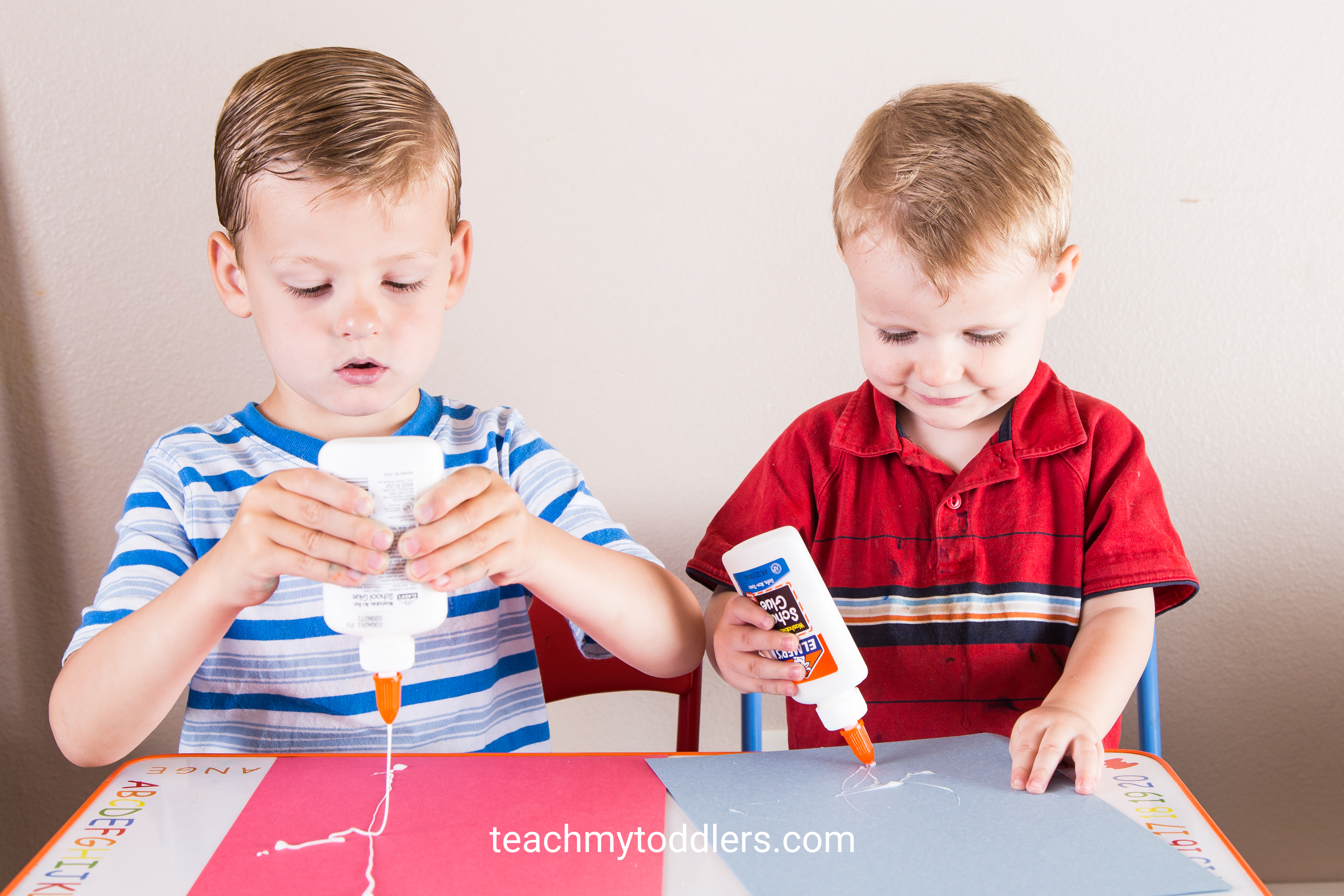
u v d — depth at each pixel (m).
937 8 1.01
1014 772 0.59
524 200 1.05
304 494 0.55
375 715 0.79
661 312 1.07
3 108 1.01
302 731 0.78
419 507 0.54
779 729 1.14
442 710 0.80
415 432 0.84
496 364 1.08
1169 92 1.01
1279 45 1.00
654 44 1.02
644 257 1.06
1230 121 1.01
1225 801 1.12
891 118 0.75
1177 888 0.47
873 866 0.49
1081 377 1.06
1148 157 1.02
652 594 0.74
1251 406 1.05
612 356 1.08
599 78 1.03
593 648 0.80
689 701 0.93
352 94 0.68
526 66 1.03
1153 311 1.04
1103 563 0.80
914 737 0.84
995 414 0.85
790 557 0.62
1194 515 1.07
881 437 0.85
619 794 0.58
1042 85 1.02
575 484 0.85
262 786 0.59
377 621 0.55
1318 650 1.09
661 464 1.10
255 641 0.78
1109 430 0.84
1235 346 1.04
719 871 0.49
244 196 0.67
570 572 0.68
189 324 1.06
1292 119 1.00
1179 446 1.06
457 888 0.47
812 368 1.08
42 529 1.08
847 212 0.73
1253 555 1.08
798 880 0.48
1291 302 1.03
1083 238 1.04
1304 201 1.02
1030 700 0.83
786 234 1.05
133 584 0.72
